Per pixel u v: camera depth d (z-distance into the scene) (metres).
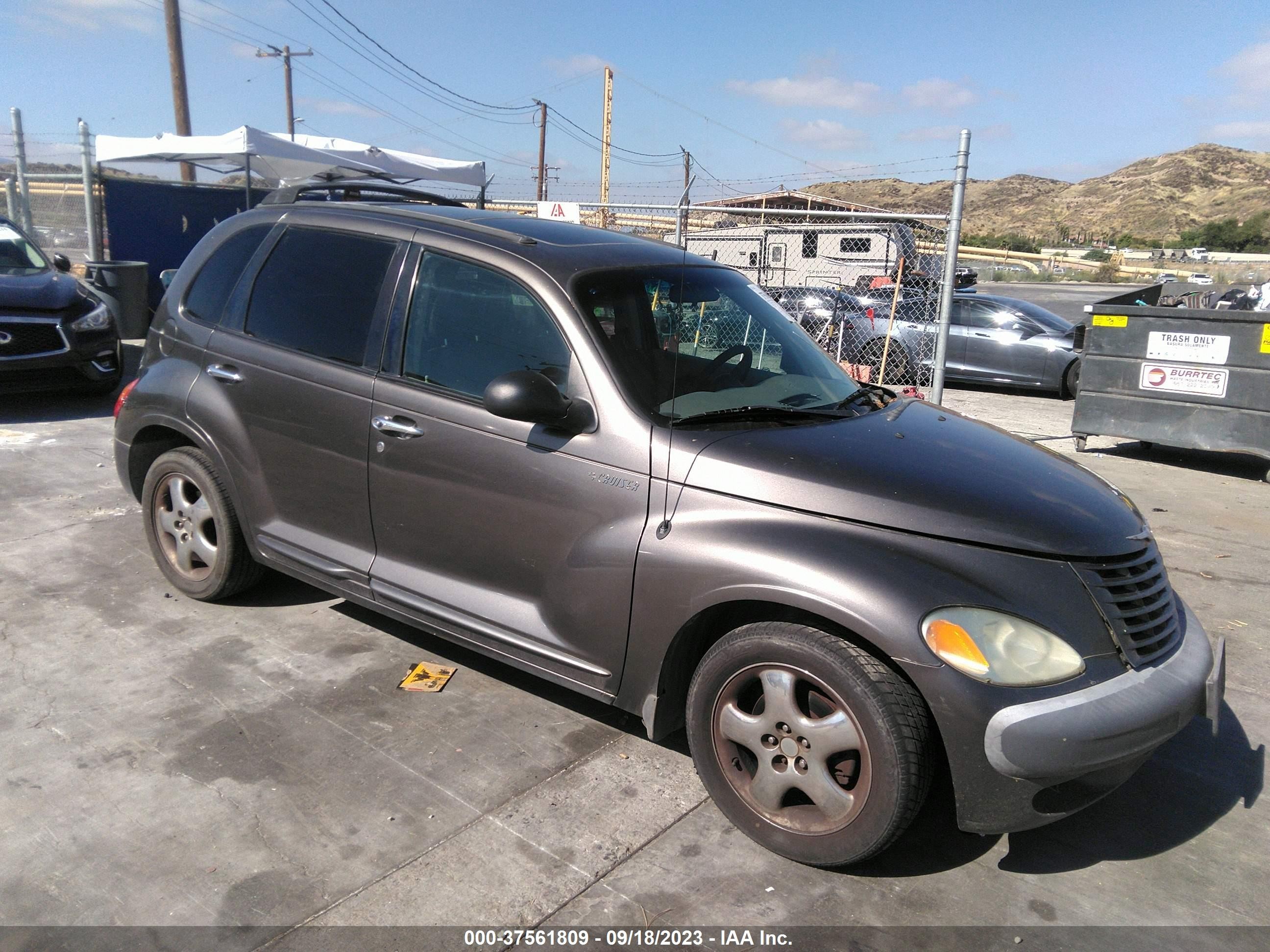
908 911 2.59
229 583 4.20
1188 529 6.28
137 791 2.94
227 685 3.63
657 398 3.09
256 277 4.06
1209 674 2.83
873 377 12.39
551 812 2.94
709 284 3.78
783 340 3.83
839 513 2.71
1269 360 7.41
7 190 14.54
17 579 4.57
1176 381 7.90
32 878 2.55
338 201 4.30
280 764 3.12
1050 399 12.60
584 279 3.30
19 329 7.73
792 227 9.74
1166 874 2.80
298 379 3.74
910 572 2.56
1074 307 27.89
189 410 4.09
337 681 3.70
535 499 3.13
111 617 4.20
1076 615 2.60
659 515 2.91
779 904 2.59
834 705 2.63
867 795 2.56
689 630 2.89
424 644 4.07
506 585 3.28
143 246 14.56
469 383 3.33
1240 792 3.25
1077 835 2.98
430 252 3.55
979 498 2.78
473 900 2.54
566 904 2.54
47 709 3.40
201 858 2.65
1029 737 2.42
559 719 3.51
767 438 3.00
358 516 3.63
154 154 12.81
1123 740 2.50
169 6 20.12
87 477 6.30
